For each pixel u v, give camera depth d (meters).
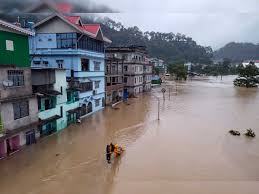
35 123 22.25
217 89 73.19
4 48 19.09
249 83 83.88
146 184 16.00
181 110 39.62
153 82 82.88
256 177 16.95
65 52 31.23
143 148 22.30
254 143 23.89
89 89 35.03
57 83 26.52
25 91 21.17
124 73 54.19
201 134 26.53
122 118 33.62
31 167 18.39
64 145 22.92
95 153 21.19
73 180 16.67
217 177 16.92
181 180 16.48
